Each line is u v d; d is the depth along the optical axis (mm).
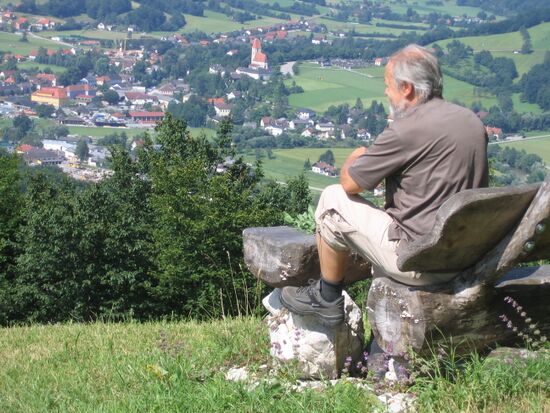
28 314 26984
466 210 4227
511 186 4281
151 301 26172
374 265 5004
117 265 26016
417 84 4590
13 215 32094
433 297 4508
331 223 4805
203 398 4906
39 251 26078
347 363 4992
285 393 4863
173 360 5504
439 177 4527
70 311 26344
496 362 4594
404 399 4641
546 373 4543
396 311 4598
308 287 5039
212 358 5539
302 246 5297
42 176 32062
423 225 4547
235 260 23375
